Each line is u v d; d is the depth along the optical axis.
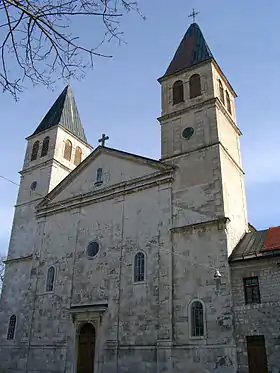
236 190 29.94
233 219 27.50
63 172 41.47
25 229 38.56
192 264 25.55
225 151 29.73
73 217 34.34
